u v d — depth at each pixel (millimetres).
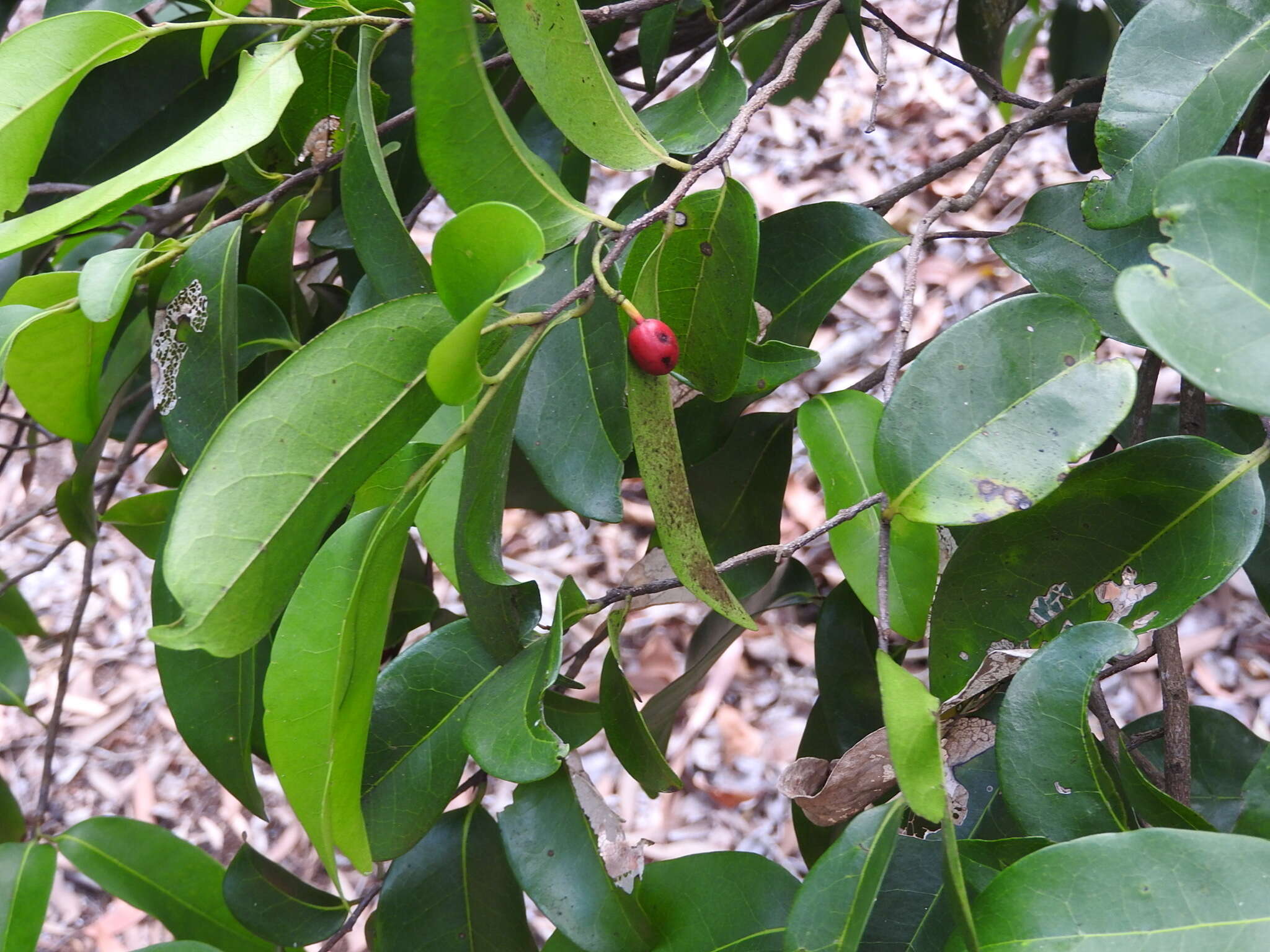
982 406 568
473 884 675
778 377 639
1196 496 577
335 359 539
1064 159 2023
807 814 623
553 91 555
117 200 603
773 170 2189
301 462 536
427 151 543
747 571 753
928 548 637
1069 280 641
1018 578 592
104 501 855
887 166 2131
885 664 534
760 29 766
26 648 1942
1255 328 512
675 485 562
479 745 599
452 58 531
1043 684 567
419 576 769
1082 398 562
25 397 631
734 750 1697
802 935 554
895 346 590
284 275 684
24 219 570
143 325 738
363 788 638
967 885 578
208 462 529
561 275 659
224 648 530
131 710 1885
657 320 552
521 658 623
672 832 1642
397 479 627
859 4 605
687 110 617
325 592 550
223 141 582
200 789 1801
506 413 561
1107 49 978
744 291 580
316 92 662
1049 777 566
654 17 686
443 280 522
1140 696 1557
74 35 593
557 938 642
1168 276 516
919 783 525
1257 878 531
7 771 1832
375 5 621
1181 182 521
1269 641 1589
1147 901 533
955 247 2004
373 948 676
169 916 755
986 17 925
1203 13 565
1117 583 586
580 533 1909
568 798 629
